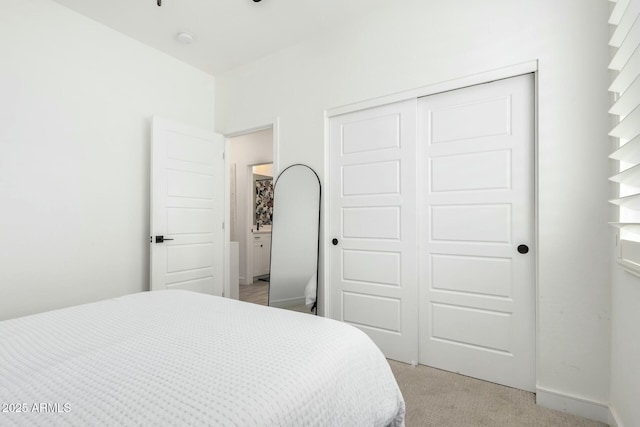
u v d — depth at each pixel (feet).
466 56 6.86
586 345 5.56
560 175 5.80
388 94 7.88
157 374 2.45
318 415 2.38
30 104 7.32
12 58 7.06
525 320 6.36
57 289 7.70
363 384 3.12
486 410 5.68
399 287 7.80
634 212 4.68
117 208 8.95
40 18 7.49
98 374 2.45
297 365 2.63
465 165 7.04
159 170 9.44
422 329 7.54
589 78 5.61
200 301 4.87
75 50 8.12
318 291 8.94
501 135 6.64
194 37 9.33
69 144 7.98
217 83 11.74
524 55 6.21
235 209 18.15
